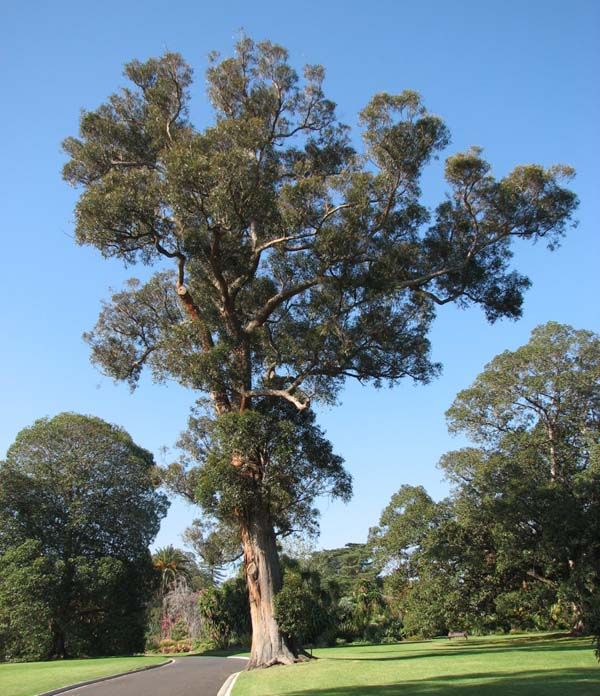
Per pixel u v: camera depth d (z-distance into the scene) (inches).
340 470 903.7
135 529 1822.1
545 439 1587.1
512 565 1466.5
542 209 872.3
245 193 794.2
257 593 853.2
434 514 1592.0
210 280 951.0
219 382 853.8
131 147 917.8
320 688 561.9
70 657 1653.5
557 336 1624.0
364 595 2491.4
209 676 807.7
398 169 832.9
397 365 922.1
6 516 1683.1
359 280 856.3
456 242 929.5
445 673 650.2
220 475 804.0
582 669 639.1
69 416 1870.1
